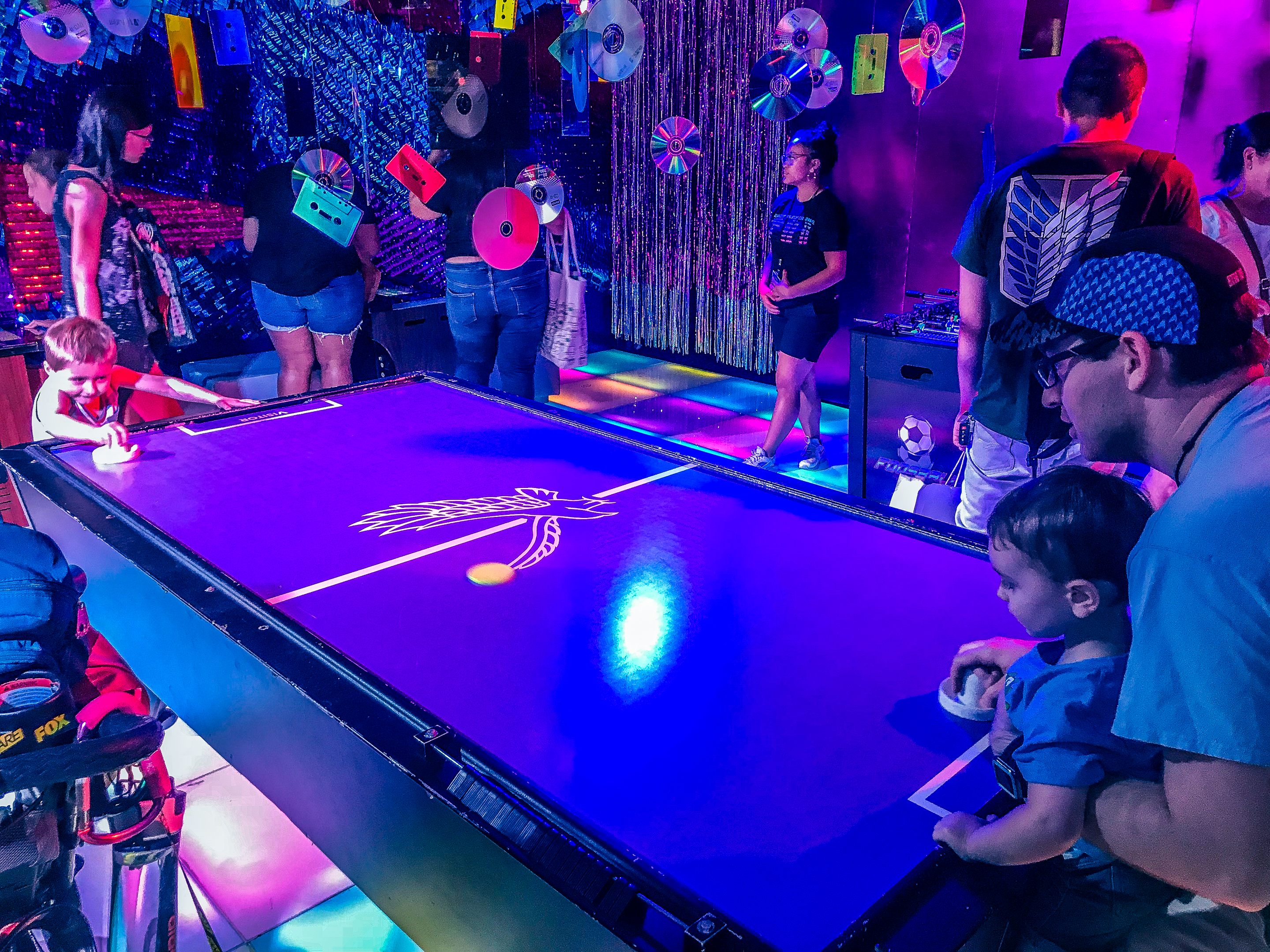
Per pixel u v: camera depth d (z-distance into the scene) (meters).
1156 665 0.86
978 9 4.67
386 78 5.42
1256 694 0.81
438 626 1.57
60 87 4.38
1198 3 4.04
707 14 5.57
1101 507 1.00
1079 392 1.04
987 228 2.70
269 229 4.01
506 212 3.65
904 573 1.76
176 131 4.82
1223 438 0.89
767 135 5.54
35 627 1.48
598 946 0.98
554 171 6.02
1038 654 1.10
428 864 1.21
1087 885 1.04
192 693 1.71
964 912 0.95
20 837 1.42
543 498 2.14
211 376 4.93
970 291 2.83
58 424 2.47
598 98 6.13
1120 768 0.94
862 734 1.27
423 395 2.94
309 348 4.36
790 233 4.31
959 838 1.02
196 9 4.73
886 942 0.91
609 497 2.15
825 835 1.08
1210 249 0.94
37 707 1.43
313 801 1.42
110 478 2.23
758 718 1.31
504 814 1.10
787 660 1.46
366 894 1.41
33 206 4.39
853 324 5.62
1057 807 0.94
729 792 1.15
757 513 2.06
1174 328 0.93
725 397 5.84
